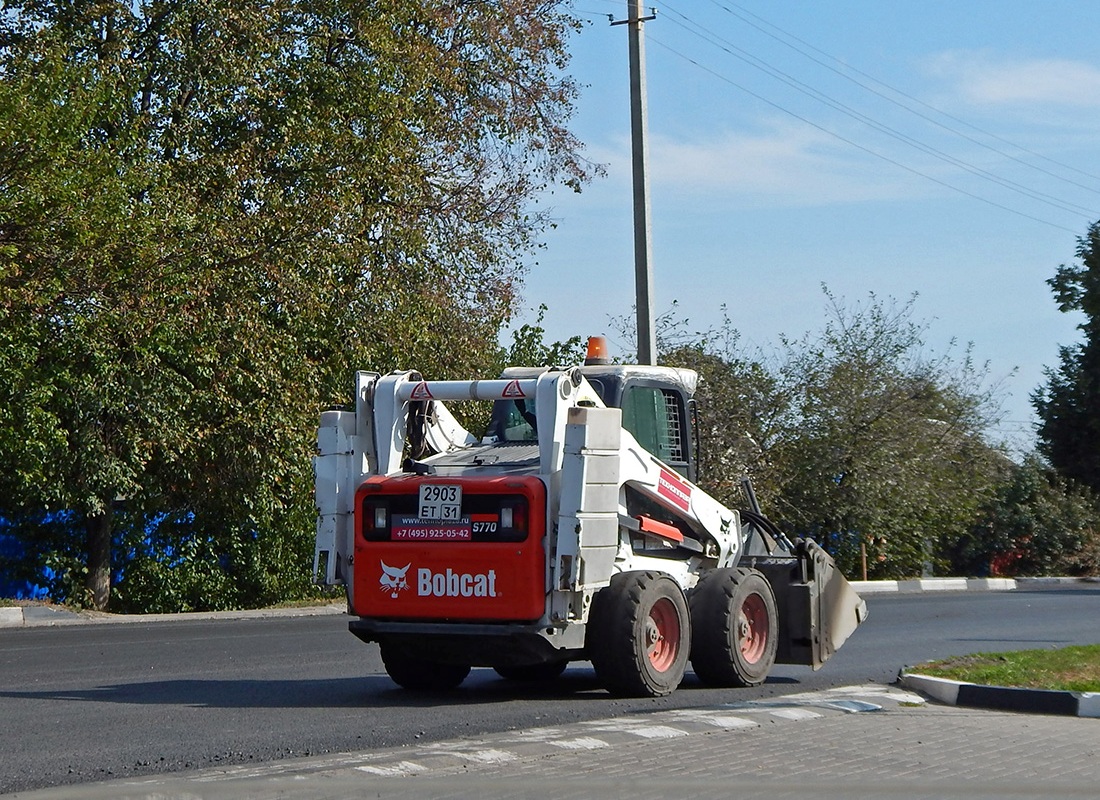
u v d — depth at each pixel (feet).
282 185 78.54
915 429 100.63
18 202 59.67
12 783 22.47
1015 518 123.65
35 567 72.38
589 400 33.17
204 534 77.66
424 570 32.81
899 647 48.91
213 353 69.26
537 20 95.25
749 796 21.67
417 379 35.37
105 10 73.51
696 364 97.86
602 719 29.84
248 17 76.07
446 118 88.48
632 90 77.77
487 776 23.13
